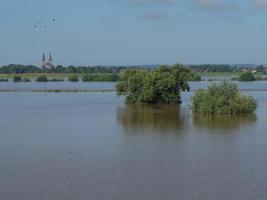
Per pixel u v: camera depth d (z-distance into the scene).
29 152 73.19
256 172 60.22
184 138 84.88
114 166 63.72
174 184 55.28
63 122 108.88
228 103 124.12
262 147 76.25
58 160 67.44
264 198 50.34
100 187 54.31
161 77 154.88
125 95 172.25
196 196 51.09
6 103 164.00
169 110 134.62
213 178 57.72
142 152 72.75
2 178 58.06
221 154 71.00
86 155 70.69
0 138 86.31
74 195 51.53
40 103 163.50
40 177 58.44
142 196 51.19
